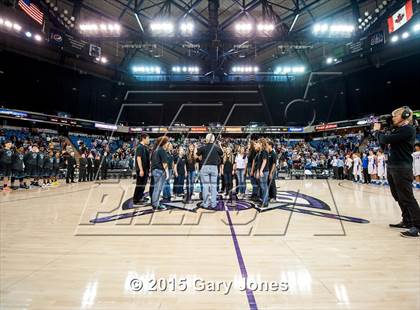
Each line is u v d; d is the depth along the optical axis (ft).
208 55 73.87
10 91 58.34
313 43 64.13
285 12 63.00
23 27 50.24
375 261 6.62
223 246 7.84
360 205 15.72
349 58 64.49
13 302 4.71
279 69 78.23
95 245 7.96
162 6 58.29
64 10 55.77
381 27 55.47
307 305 4.60
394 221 11.23
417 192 22.52
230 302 4.72
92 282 5.49
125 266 6.32
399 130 9.16
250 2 59.77
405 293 5.01
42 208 14.62
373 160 34.14
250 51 78.07
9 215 12.59
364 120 63.36
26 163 27.50
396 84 62.69
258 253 7.22
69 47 58.44
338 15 60.70
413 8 46.98
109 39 61.00
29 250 7.48
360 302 4.69
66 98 68.28
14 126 59.57
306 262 6.56
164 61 83.05
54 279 5.64
